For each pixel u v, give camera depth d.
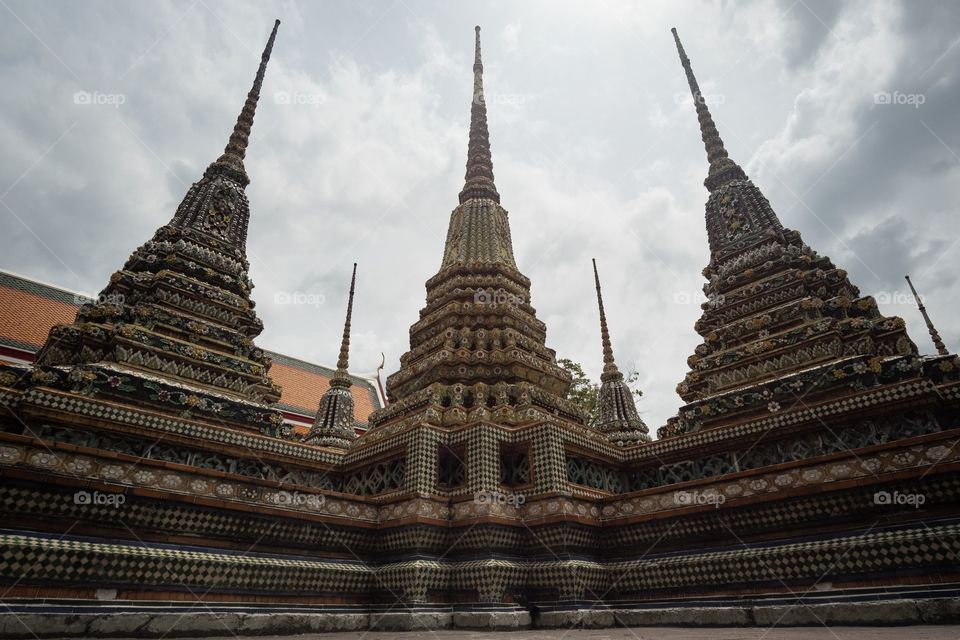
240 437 11.19
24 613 6.07
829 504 8.44
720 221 16.31
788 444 10.65
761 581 8.39
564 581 9.45
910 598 6.74
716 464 11.56
